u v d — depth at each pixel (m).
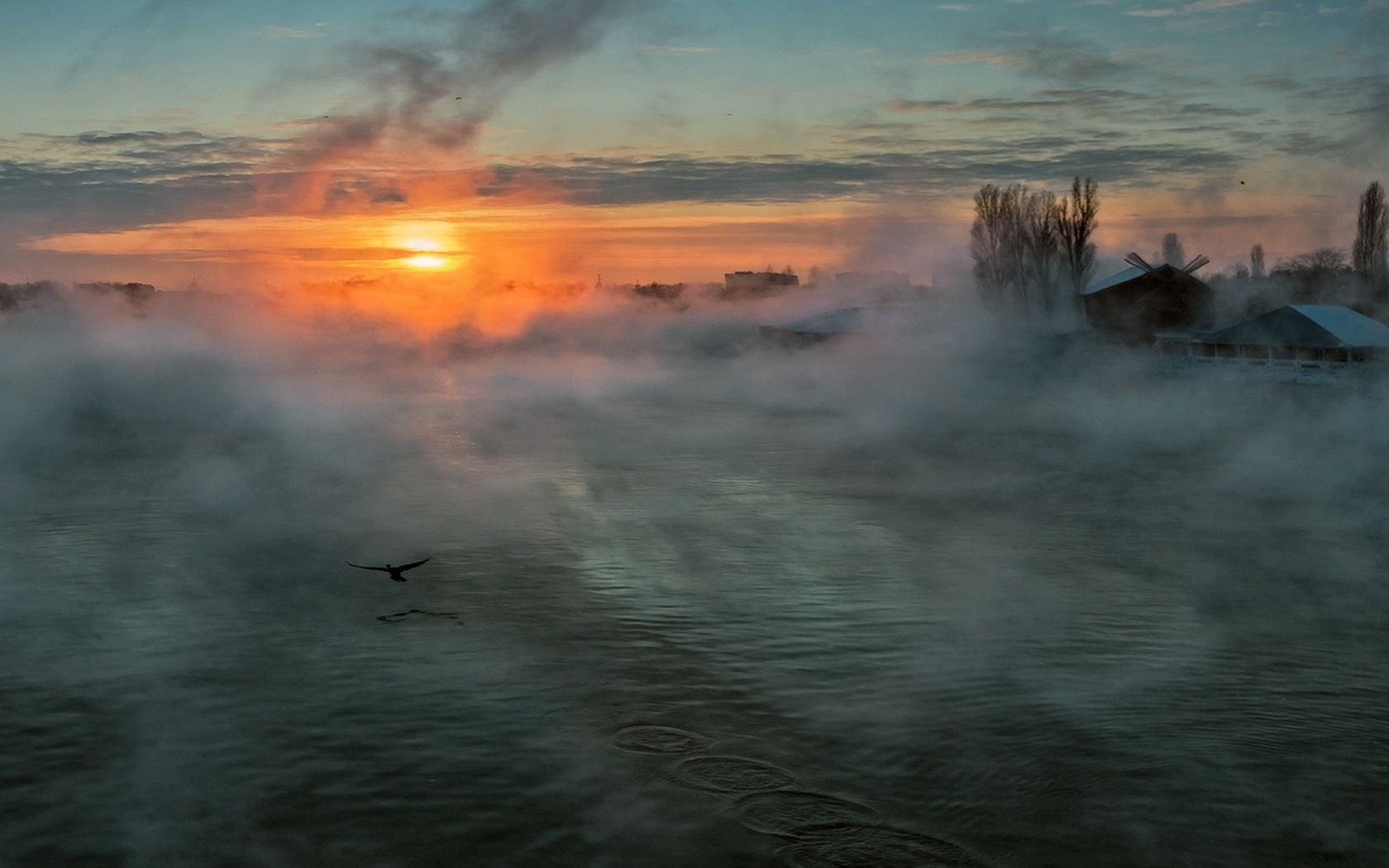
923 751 20.64
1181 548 35.69
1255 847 17.44
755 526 39.66
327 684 24.14
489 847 17.62
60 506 44.44
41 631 27.88
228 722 22.19
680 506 43.75
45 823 18.33
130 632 27.75
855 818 18.33
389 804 18.91
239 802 19.00
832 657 25.52
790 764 20.23
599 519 41.22
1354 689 23.41
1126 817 18.30
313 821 18.38
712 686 23.81
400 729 21.75
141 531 39.81
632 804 18.81
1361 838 17.67
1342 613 28.61
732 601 29.92
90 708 22.89
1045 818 18.30
